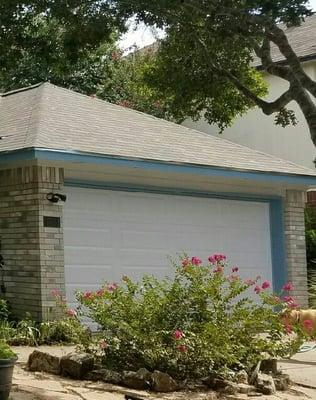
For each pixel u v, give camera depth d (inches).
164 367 336.2
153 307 340.8
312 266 729.6
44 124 499.8
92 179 506.3
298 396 328.2
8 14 416.5
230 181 580.1
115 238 516.7
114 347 341.4
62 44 447.5
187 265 355.3
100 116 565.3
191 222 562.6
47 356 345.4
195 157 546.0
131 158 494.9
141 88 675.4
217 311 344.2
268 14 425.7
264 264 603.2
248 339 347.9
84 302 354.3
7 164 476.1
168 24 459.8
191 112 565.9
